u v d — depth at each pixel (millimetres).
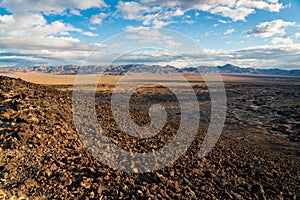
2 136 10062
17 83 15695
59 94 16891
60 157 9781
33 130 10734
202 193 10000
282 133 35344
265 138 31453
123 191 8742
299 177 14875
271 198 11594
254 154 17562
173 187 9695
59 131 11398
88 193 8336
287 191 12516
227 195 10414
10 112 11539
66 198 8016
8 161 9008
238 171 13211
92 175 9211
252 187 11891
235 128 38156
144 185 9406
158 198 8820
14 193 7840
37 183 8320
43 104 13484
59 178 8664
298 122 44219
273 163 16328
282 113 54031
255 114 53469
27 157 9328
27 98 13617
